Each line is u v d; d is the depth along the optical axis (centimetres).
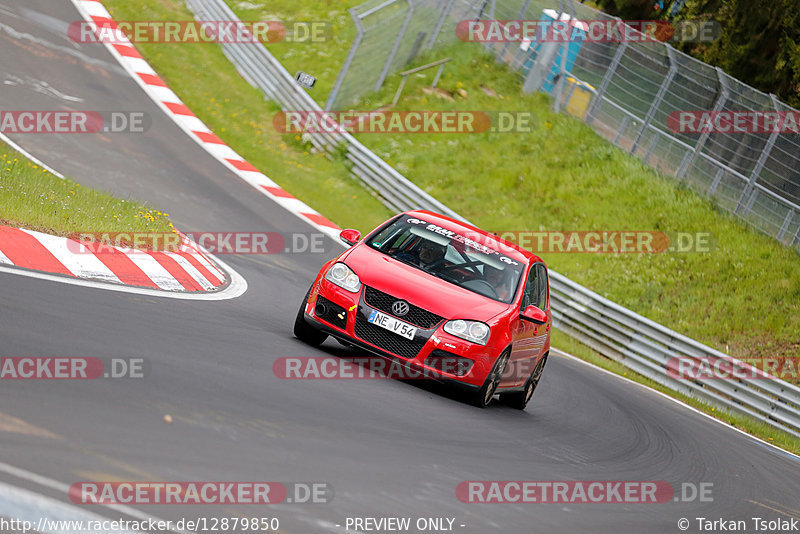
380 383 2605
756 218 8156
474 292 2900
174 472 1401
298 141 8394
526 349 3109
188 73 8856
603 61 9444
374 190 7862
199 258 3884
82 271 2905
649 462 2911
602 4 10725
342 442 1852
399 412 2312
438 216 3322
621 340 6238
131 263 3253
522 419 2964
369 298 2731
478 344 2705
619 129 9150
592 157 8925
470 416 2611
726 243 7931
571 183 8644
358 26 8862
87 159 5841
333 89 8919
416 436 2123
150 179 5947
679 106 8744
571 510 1952
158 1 10000
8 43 7594
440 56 10325
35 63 7431
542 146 9094
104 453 1389
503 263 3091
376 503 1562
